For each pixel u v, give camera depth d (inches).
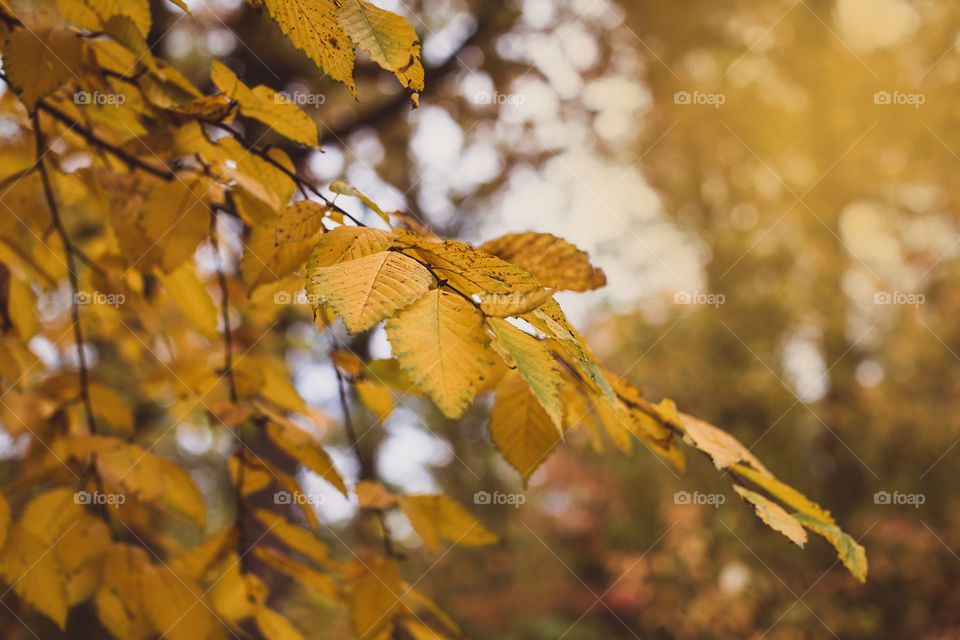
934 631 255.9
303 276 37.1
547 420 40.3
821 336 299.1
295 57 148.9
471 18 183.2
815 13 222.8
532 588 337.7
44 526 48.6
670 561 281.3
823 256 299.7
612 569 303.3
